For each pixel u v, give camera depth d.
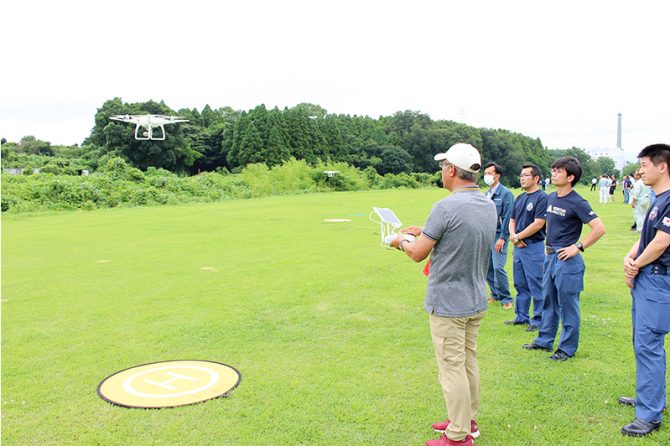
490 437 3.75
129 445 3.71
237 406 4.28
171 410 4.22
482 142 75.38
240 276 9.52
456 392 3.44
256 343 5.85
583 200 4.95
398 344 5.74
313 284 8.77
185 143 54.31
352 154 64.56
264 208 24.81
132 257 11.60
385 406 4.24
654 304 3.75
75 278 9.47
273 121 56.28
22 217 21.09
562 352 5.21
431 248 3.49
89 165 45.44
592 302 7.34
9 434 3.87
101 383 4.79
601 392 4.44
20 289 8.63
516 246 6.26
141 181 32.91
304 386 4.64
